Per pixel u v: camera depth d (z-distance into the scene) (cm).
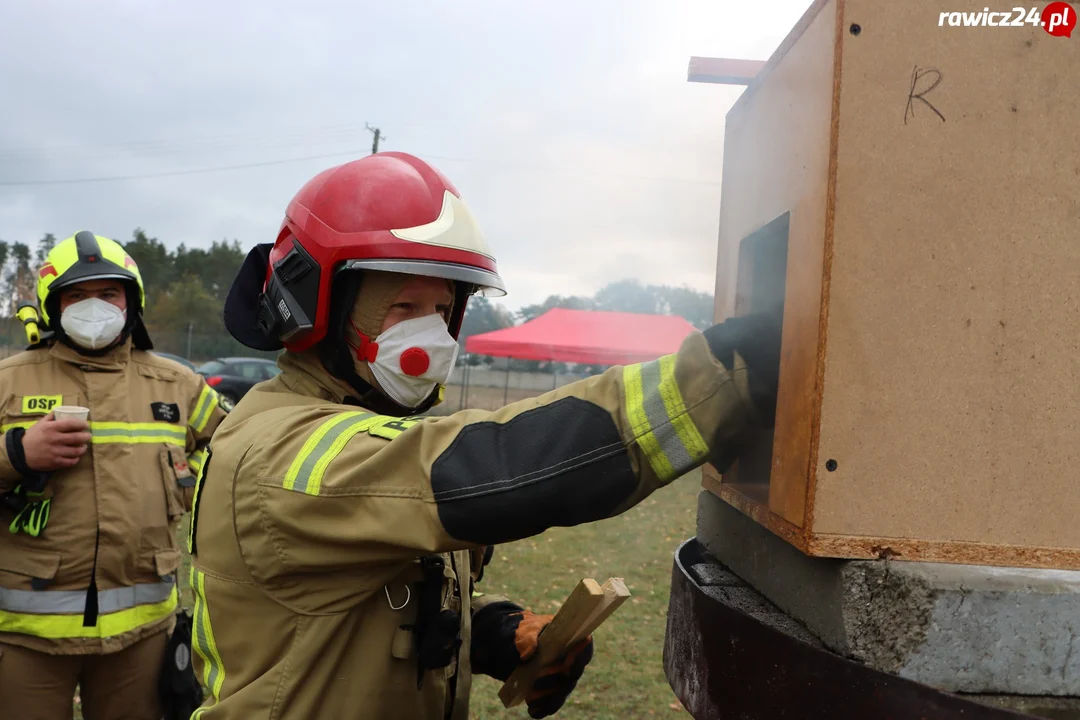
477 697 348
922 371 80
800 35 92
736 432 84
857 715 77
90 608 198
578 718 329
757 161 110
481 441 84
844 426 80
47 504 196
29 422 205
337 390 112
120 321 213
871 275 79
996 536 81
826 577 85
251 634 98
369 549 88
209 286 4209
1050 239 80
